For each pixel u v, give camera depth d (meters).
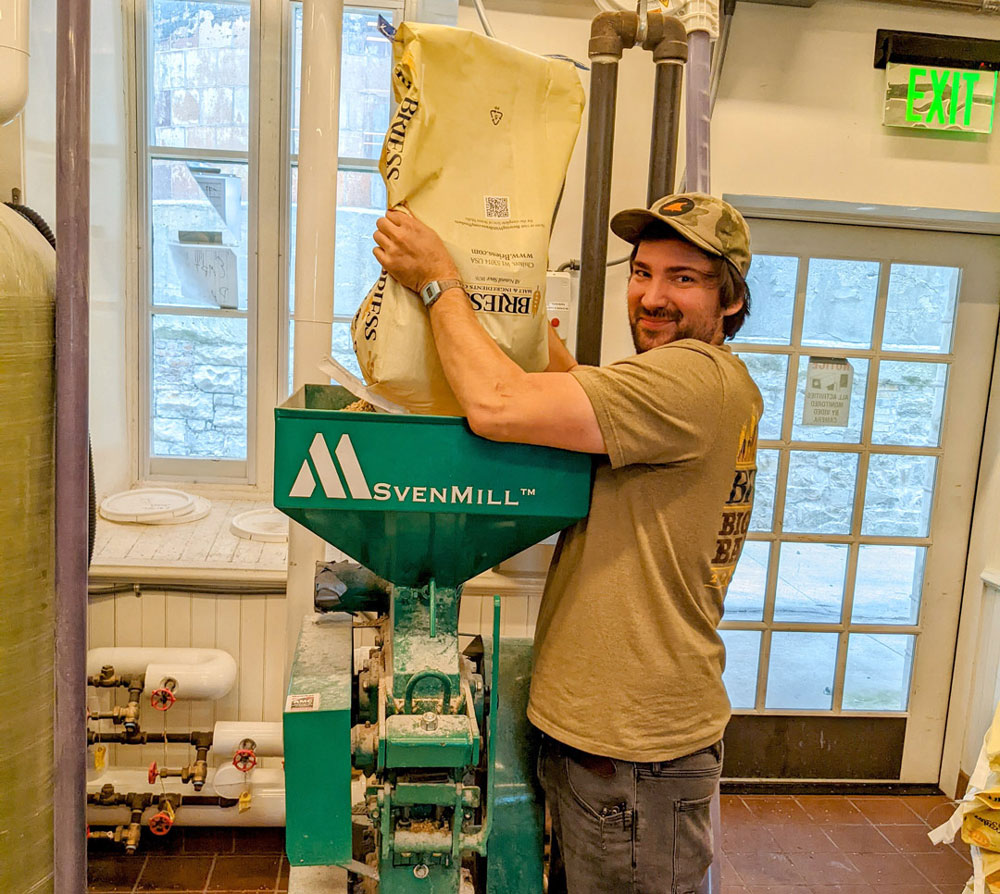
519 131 1.23
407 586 1.38
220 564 2.31
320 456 1.17
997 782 2.02
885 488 2.87
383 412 1.25
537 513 1.23
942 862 2.56
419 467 1.19
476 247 1.20
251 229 2.75
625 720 1.29
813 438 2.83
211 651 2.31
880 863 2.54
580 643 1.31
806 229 2.72
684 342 1.30
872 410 2.82
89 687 2.26
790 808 2.82
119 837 2.25
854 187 2.47
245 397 2.85
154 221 2.74
